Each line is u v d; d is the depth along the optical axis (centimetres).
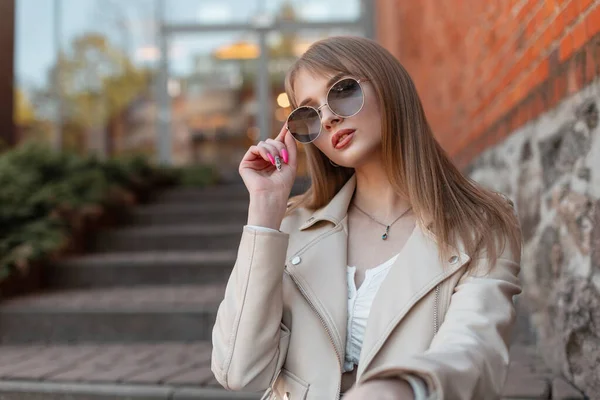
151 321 338
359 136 116
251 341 107
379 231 123
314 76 120
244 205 594
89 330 341
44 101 893
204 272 435
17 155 512
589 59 186
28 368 278
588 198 192
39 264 425
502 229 112
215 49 977
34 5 904
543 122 240
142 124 959
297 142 125
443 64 479
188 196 647
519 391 214
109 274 434
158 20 972
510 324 97
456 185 120
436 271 107
